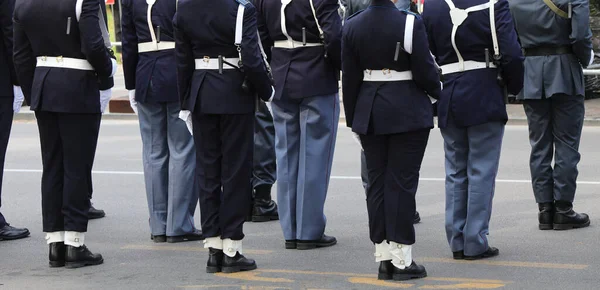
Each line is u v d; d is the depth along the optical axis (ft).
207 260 77.92
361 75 68.23
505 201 101.55
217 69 70.59
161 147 85.25
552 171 86.89
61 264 76.54
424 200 103.35
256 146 92.58
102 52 72.13
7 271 75.66
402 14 66.13
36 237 88.79
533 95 84.38
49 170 75.20
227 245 73.05
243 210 72.49
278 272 73.56
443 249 80.33
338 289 68.23
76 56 73.15
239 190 71.92
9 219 97.45
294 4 78.43
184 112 72.59
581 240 82.58
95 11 72.13
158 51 82.43
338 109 81.41
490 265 74.33
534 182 87.15
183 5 70.79
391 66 66.69
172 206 84.64
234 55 70.74
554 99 84.99
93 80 73.97
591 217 91.86
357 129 67.87
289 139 81.20
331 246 82.64
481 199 74.54
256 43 70.13
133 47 83.51
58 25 72.43
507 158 132.46
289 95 79.61
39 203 106.52
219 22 69.87
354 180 117.29
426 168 125.18
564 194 86.07
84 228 75.77
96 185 117.70
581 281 69.41
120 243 85.66
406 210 68.03
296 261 77.15
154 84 82.17
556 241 82.43
